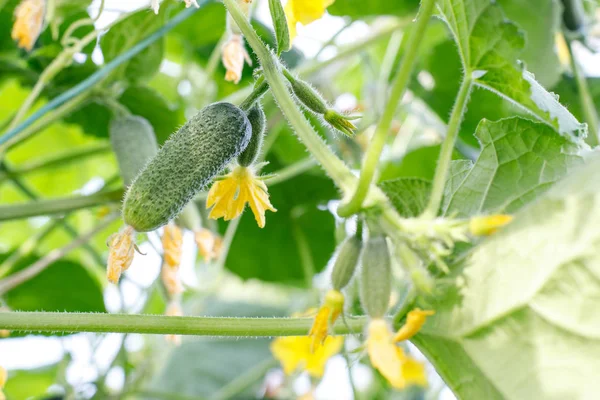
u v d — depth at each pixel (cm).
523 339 67
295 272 136
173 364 141
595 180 67
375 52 148
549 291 67
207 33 119
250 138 73
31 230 146
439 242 65
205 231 87
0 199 139
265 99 110
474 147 127
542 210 68
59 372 109
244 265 135
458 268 70
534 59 102
